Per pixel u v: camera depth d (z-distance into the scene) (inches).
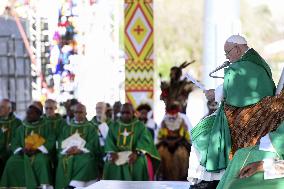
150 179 921.5
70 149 951.0
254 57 546.0
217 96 588.1
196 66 2053.4
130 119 935.7
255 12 2148.1
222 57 991.6
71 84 1112.8
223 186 458.3
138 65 1096.2
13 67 1170.6
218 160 551.2
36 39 1115.9
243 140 528.1
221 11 990.4
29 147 966.4
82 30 1109.7
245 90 536.7
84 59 1113.4
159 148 958.4
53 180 976.9
